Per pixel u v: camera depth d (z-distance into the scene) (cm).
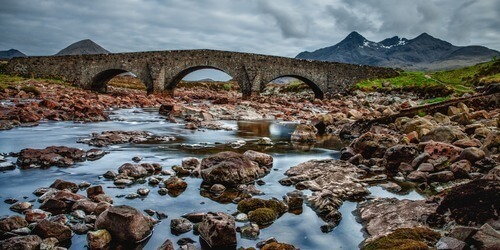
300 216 677
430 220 608
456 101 2236
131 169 929
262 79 4950
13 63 5525
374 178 958
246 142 1600
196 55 4912
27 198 727
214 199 760
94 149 1241
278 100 4778
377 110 3020
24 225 563
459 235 495
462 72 5494
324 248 548
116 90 6309
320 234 599
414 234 543
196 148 1396
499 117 1619
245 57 4888
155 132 1850
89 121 2272
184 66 4950
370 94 4850
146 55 5016
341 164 1116
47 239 507
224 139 1672
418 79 5028
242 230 586
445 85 4481
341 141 1720
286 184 893
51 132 1723
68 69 5328
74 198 687
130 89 7206
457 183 877
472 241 476
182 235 573
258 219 635
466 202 594
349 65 5256
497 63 4869
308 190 840
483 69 5000
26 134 1644
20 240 487
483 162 963
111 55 5128
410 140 1331
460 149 1020
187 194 788
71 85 5262
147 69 5025
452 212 596
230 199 761
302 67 5075
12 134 1633
